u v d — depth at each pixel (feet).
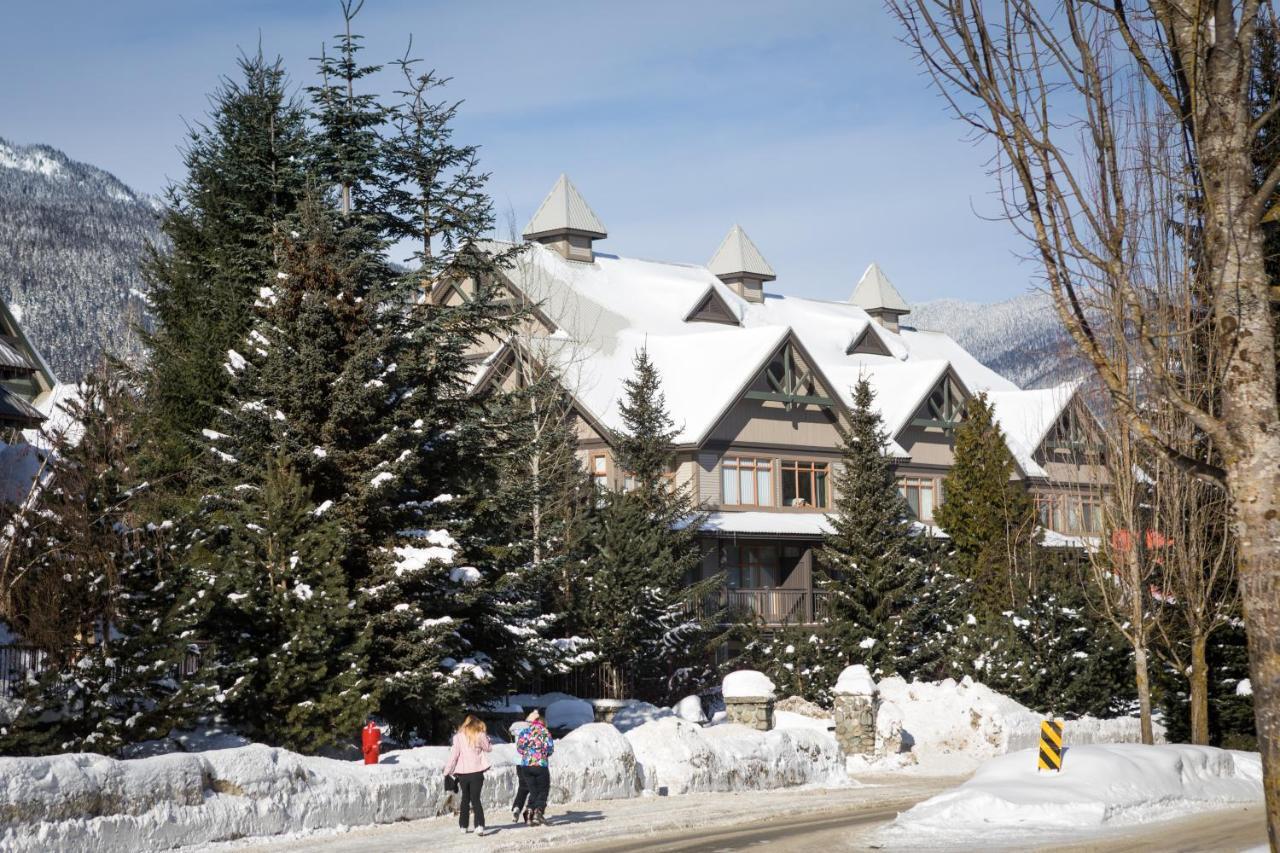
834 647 148.36
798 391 180.34
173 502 88.94
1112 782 80.23
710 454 170.71
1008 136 36.94
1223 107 35.53
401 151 120.88
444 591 93.86
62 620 70.69
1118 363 58.39
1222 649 130.52
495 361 165.99
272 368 91.97
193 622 74.43
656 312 201.77
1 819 54.54
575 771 85.92
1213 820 75.46
